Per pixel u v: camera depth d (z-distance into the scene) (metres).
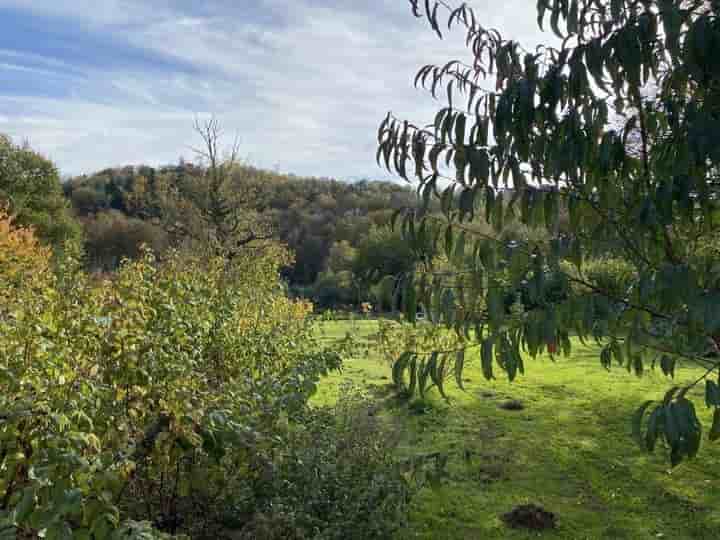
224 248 15.78
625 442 6.68
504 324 1.72
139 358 3.40
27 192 27.28
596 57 1.62
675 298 1.43
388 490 3.79
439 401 8.22
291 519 3.32
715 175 1.77
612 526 4.68
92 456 2.51
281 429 3.86
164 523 3.79
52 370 2.94
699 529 4.62
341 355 6.23
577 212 1.82
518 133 1.73
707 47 1.44
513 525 4.64
